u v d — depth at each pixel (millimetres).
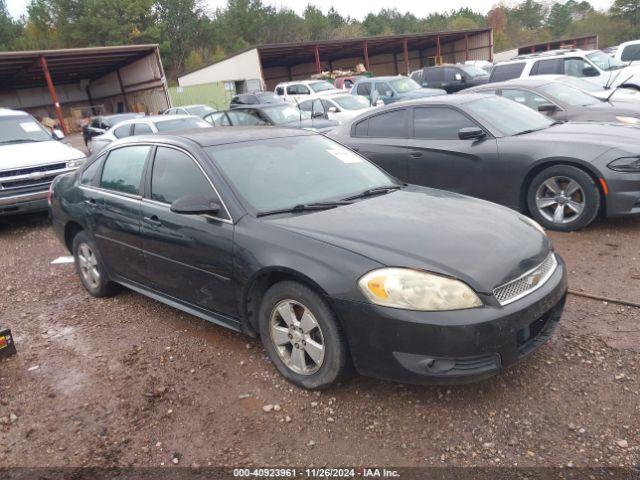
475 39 47188
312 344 3102
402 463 2609
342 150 4445
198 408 3166
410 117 6875
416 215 3408
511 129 6312
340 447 2752
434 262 2826
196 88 34656
